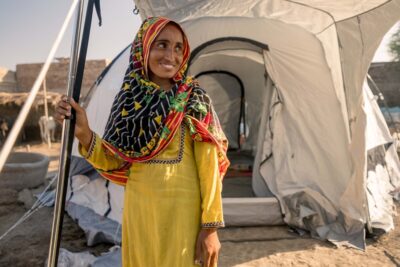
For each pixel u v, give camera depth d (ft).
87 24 5.66
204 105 5.12
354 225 13.30
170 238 4.90
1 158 3.60
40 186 21.44
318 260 11.63
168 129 4.93
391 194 17.71
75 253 11.41
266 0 12.28
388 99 66.39
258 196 16.43
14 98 48.19
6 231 14.42
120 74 14.94
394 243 12.73
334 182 14.67
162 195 4.94
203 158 5.03
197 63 25.62
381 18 11.60
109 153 5.44
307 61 15.24
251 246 12.82
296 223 14.16
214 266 4.92
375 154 17.70
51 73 66.33
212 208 4.89
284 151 15.78
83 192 14.94
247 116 29.25
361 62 12.47
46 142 47.83
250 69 26.45
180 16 12.21
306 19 13.50
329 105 14.87
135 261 5.31
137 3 10.38
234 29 16.49
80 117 5.20
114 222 13.19
